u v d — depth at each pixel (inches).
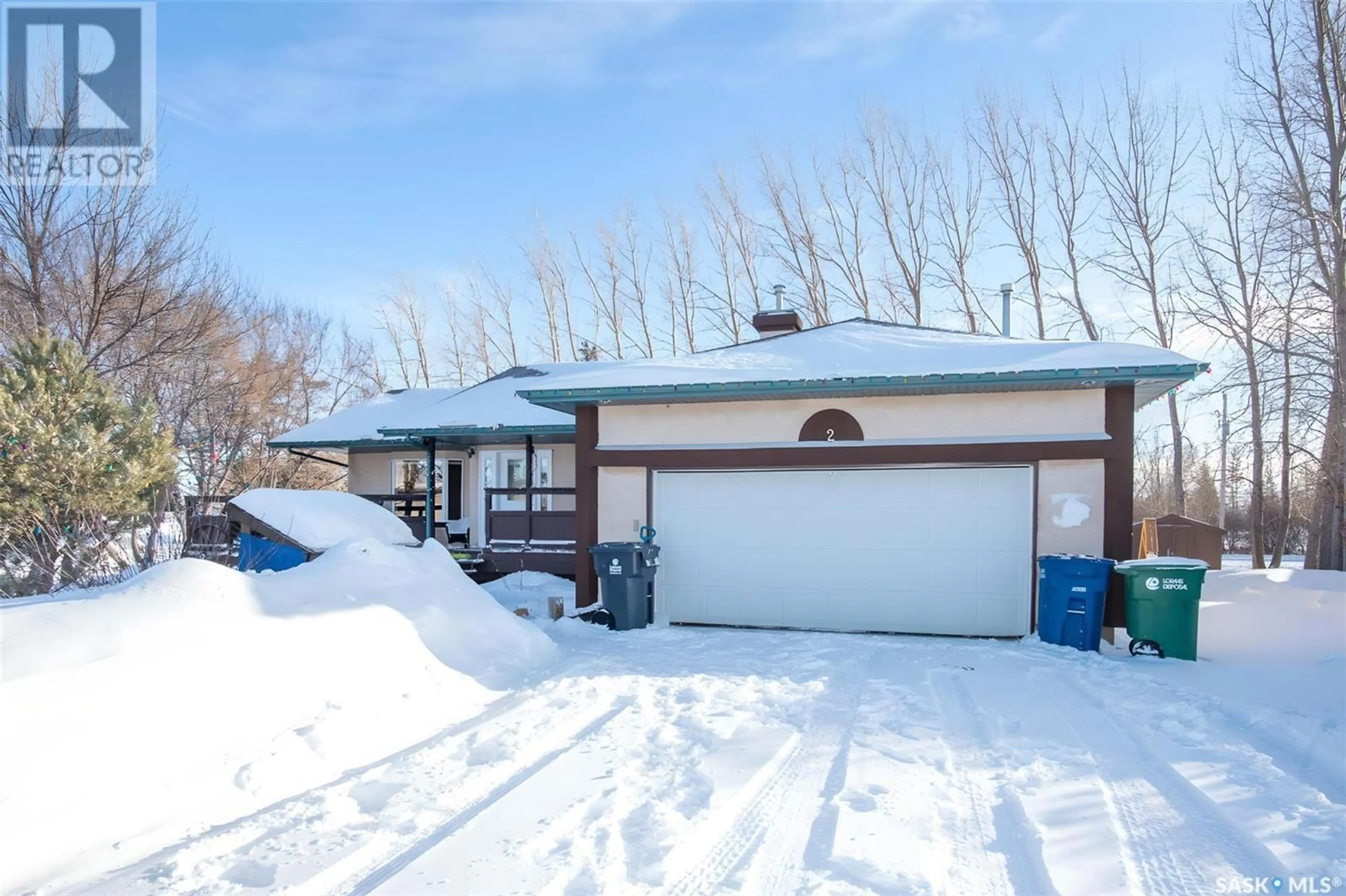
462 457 714.2
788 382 386.0
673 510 439.2
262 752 198.8
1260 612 452.8
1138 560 350.0
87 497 348.8
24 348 382.6
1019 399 386.0
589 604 444.1
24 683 174.2
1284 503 850.1
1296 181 808.9
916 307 1219.9
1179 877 142.7
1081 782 188.1
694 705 259.8
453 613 313.3
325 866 148.6
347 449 741.9
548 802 179.2
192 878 145.3
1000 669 311.3
